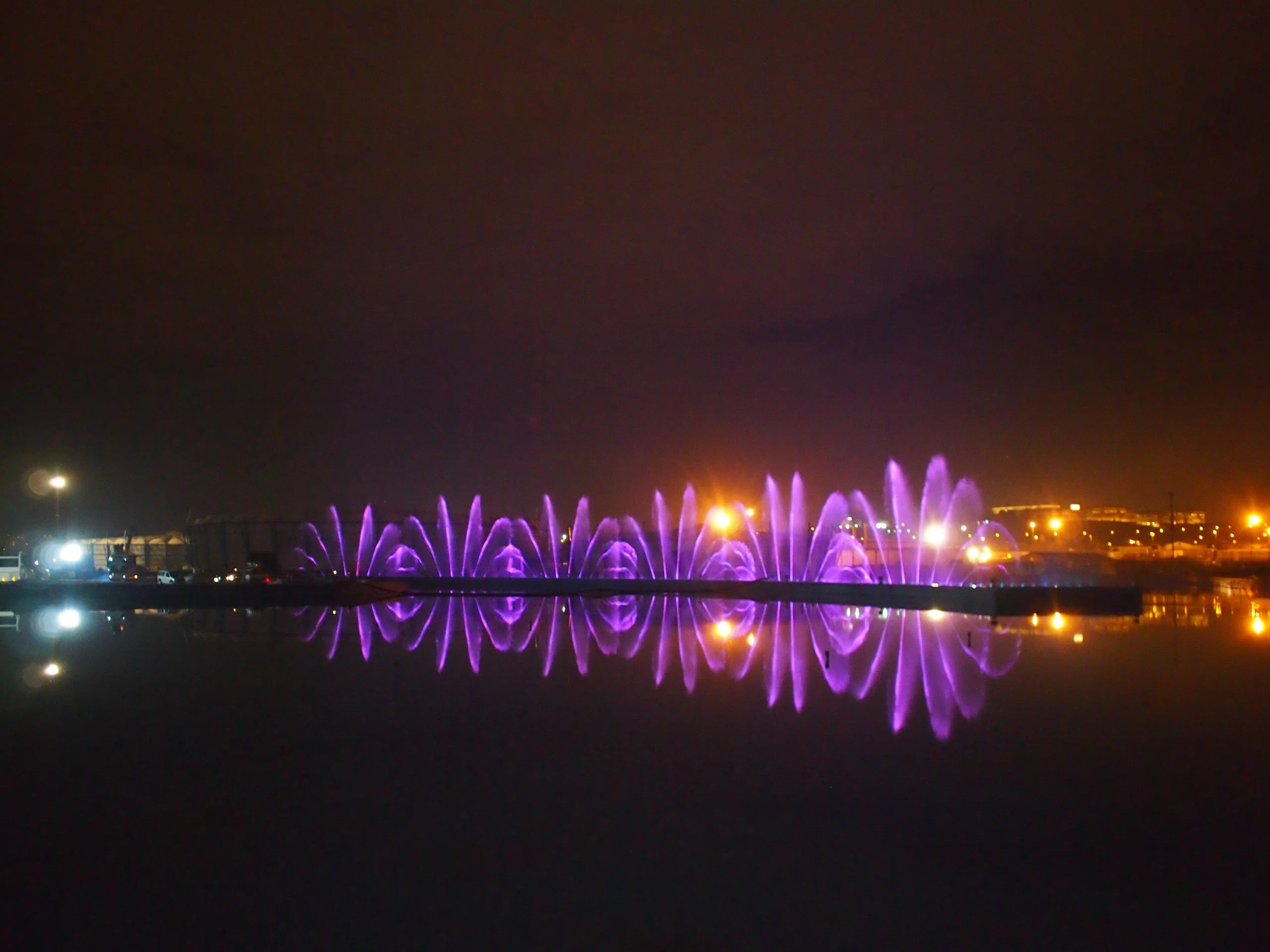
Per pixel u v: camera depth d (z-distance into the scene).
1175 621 30.84
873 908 7.88
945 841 9.45
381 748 13.56
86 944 7.36
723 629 29.72
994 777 11.73
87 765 12.74
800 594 44.47
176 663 22.56
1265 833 9.60
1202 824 9.92
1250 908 7.84
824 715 15.64
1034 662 21.55
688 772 12.12
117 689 18.84
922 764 12.39
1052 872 8.63
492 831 9.86
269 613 37.62
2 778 12.05
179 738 14.33
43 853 9.31
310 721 15.53
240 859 9.11
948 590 36.66
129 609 40.22
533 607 39.78
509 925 7.62
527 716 15.76
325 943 7.34
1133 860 8.91
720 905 7.97
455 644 26.14
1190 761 12.44
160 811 10.66
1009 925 7.55
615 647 25.30
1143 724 14.74
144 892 8.34
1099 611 34.62
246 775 12.15
